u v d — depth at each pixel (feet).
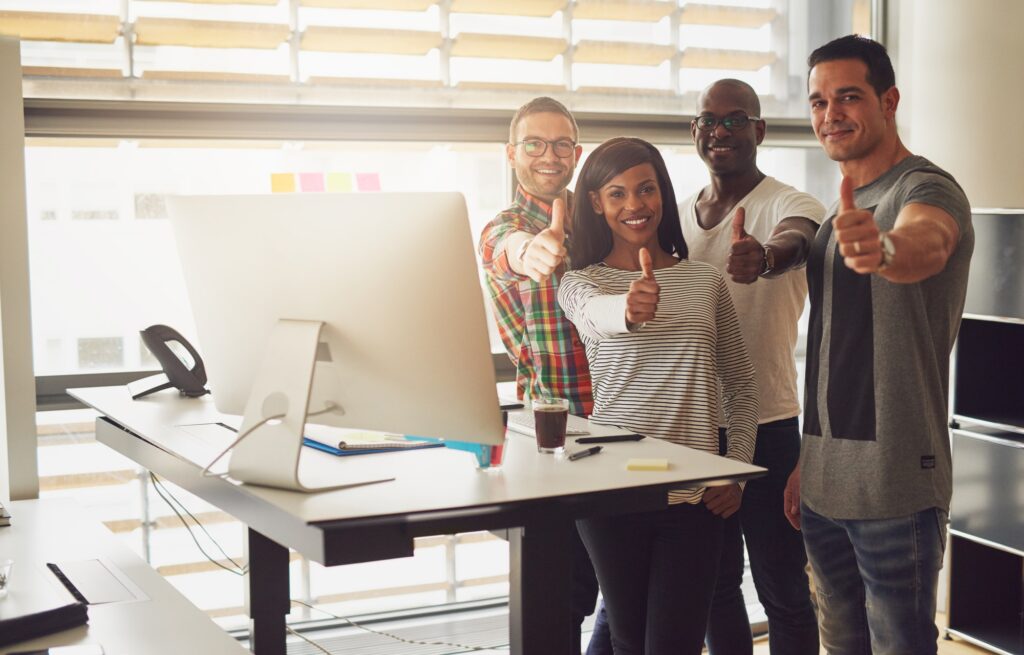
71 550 6.56
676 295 7.71
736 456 7.61
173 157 10.56
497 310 9.04
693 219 9.69
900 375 6.98
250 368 6.01
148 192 10.53
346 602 11.43
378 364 5.48
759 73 12.77
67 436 10.38
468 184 11.58
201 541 10.94
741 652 8.77
